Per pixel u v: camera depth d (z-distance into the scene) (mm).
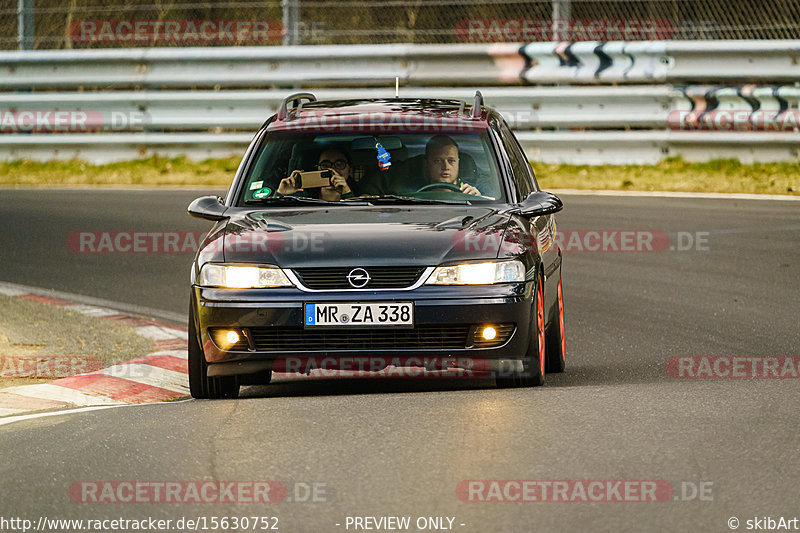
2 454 18906
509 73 58250
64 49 65562
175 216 50156
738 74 56094
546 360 26719
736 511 14844
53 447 19172
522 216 24688
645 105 56531
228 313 22672
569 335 31438
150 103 61125
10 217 50656
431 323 22375
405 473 16688
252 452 18156
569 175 56750
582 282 37906
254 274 22766
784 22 58969
